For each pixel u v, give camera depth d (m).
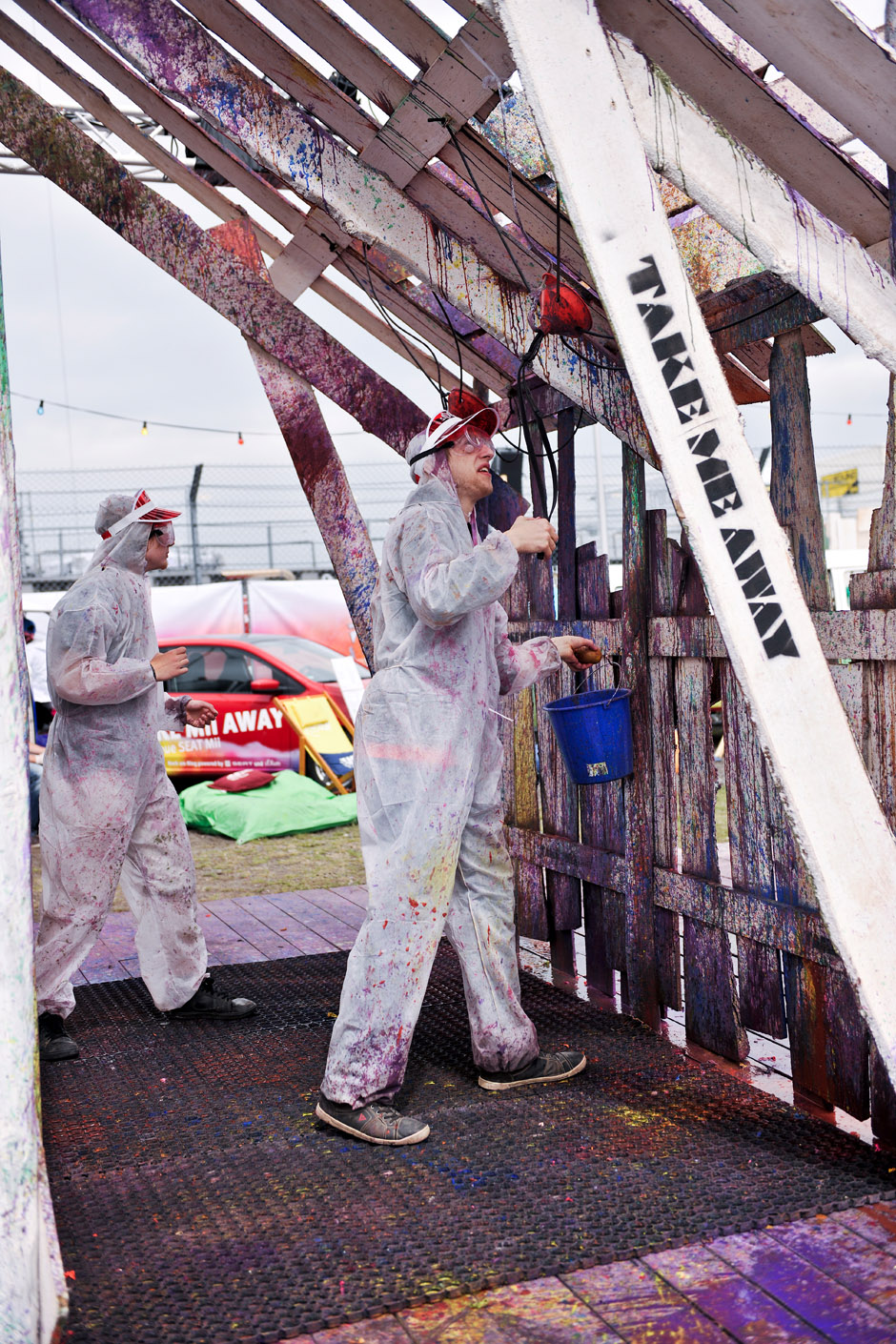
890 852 1.98
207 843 7.62
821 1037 2.89
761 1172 2.50
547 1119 2.86
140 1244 2.26
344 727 9.55
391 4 2.70
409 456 3.09
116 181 4.17
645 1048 3.40
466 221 3.29
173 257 4.20
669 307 1.96
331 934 4.96
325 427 4.33
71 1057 3.43
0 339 1.81
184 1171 2.60
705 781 3.37
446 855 2.79
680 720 3.47
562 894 4.26
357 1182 2.52
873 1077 2.69
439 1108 2.96
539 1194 2.43
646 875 3.62
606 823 3.93
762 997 3.12
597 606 3.97
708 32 2.12
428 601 2.64
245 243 4.22
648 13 2.07
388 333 4.79
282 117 3.24
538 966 4.39
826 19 1.93
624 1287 2.05
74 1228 2.33
